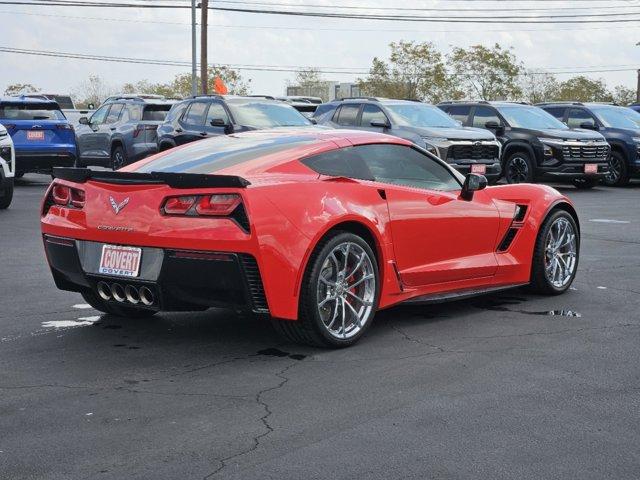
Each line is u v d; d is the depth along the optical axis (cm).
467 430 398
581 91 7625
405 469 353
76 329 601
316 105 2194
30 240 1032
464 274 648
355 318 557
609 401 441
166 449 376
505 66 5991
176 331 596
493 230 672
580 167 1853
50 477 346
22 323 617
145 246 517
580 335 584
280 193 516
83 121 2152
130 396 451
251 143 593
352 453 371
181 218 506
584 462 361
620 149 2016
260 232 498
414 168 631
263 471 351
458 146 1622
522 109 1956
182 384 472
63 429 401
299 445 380
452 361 518
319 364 512
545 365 509
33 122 1773
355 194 564
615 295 723
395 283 591
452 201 636
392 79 6188
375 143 610
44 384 472
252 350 545
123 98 2094
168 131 1731
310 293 524
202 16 4381
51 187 588
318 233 523
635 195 1795
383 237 575
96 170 547
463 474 348
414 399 444
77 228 549
